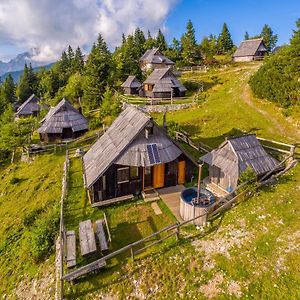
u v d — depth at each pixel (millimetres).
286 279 15625
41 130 49594
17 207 31594
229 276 16391
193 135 39531
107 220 22625
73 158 37188
